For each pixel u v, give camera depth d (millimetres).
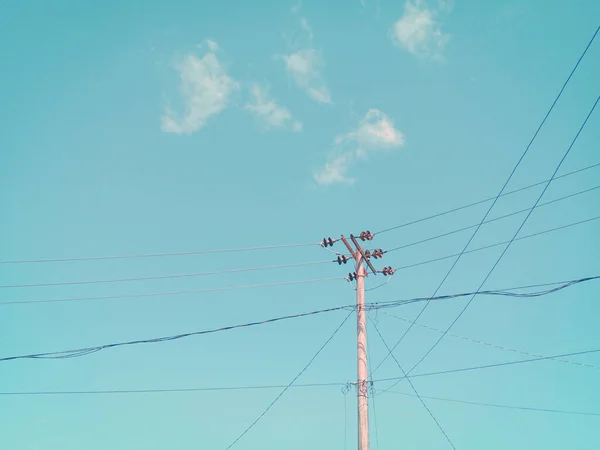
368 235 19734
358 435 16266
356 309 18562
